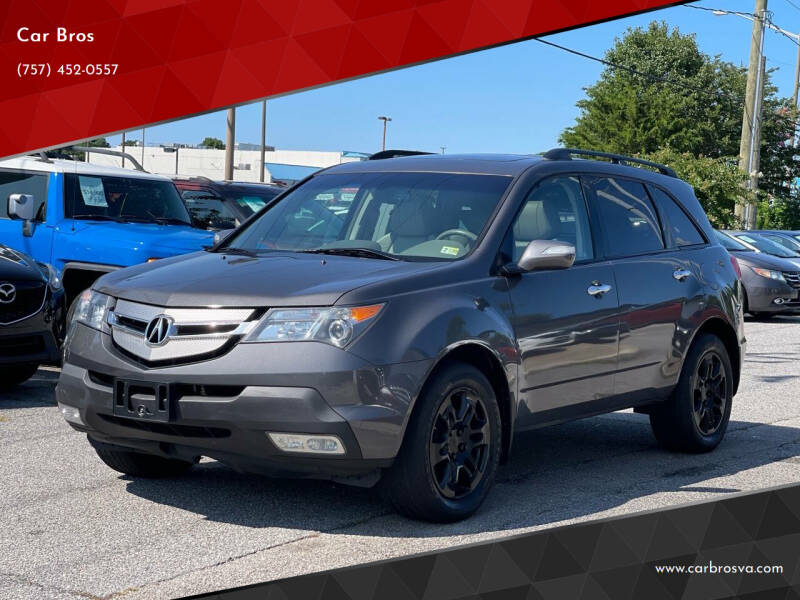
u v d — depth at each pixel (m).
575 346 5.62
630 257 6.22
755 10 34.22
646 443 7.03
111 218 10.05
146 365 4.71
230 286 4.76
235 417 4.48
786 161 60.62
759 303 17.05
